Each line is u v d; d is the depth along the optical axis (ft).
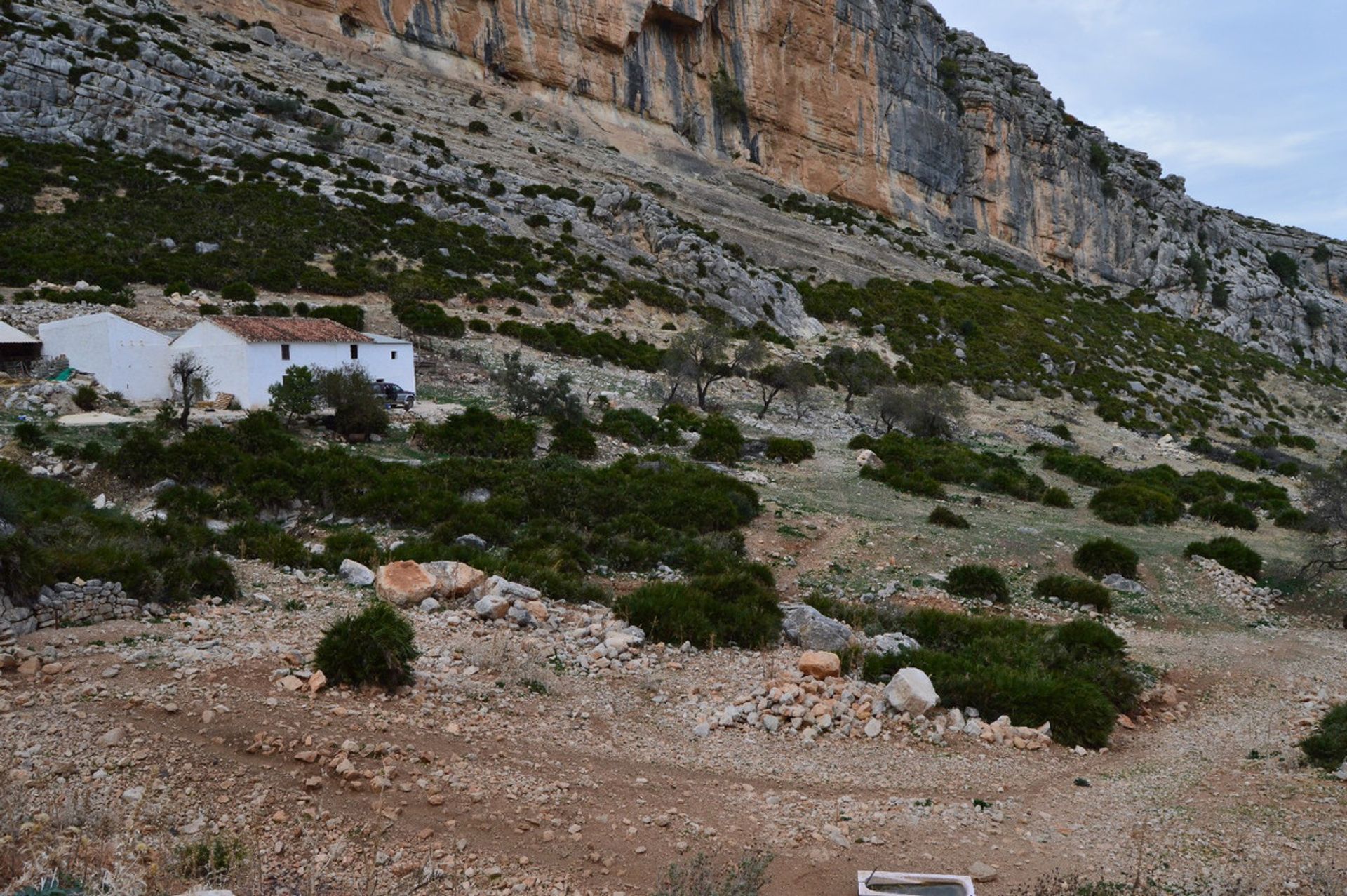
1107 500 98.73
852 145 307.58
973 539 76.84
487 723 30.37
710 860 22.16
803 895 21.34
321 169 189.26
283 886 19.34
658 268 201.57
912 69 326.24
